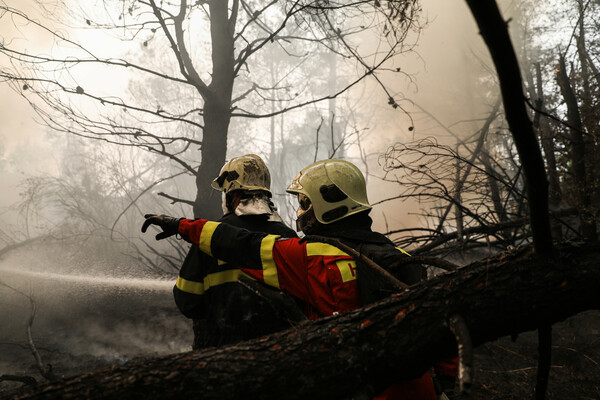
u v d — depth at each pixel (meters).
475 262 1.28
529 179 1.09
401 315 1.23
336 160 2.30
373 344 1.21
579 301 1.19
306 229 2.27
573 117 4.67
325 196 2.18
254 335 2.20
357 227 2.16
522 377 3.86
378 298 1.86
